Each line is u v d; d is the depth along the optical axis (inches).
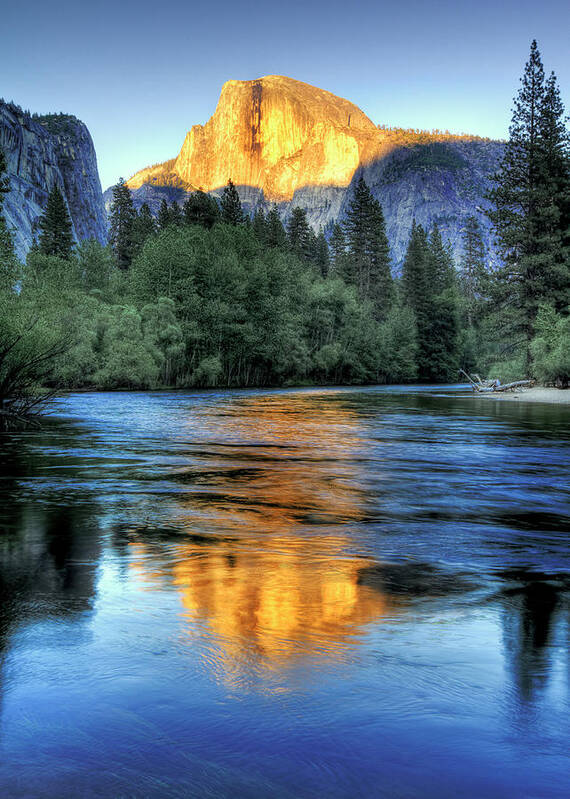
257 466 643.5
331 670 175.6
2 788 123.6
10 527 372.8
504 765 132.2
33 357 1016.2
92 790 123.3
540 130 2335.1
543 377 2145.7
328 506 448.8
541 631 208.2
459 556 314.0
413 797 122.0
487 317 2434.8
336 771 129.9
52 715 151.1
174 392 2309.3
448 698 160.1
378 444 842.8
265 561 301.0
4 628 207.2
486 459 702.5
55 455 712.4
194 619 216.8
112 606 230.7
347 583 264.7
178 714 151.5
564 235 2327.8
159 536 353.1
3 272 1568.7
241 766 131.5
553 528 382.3
